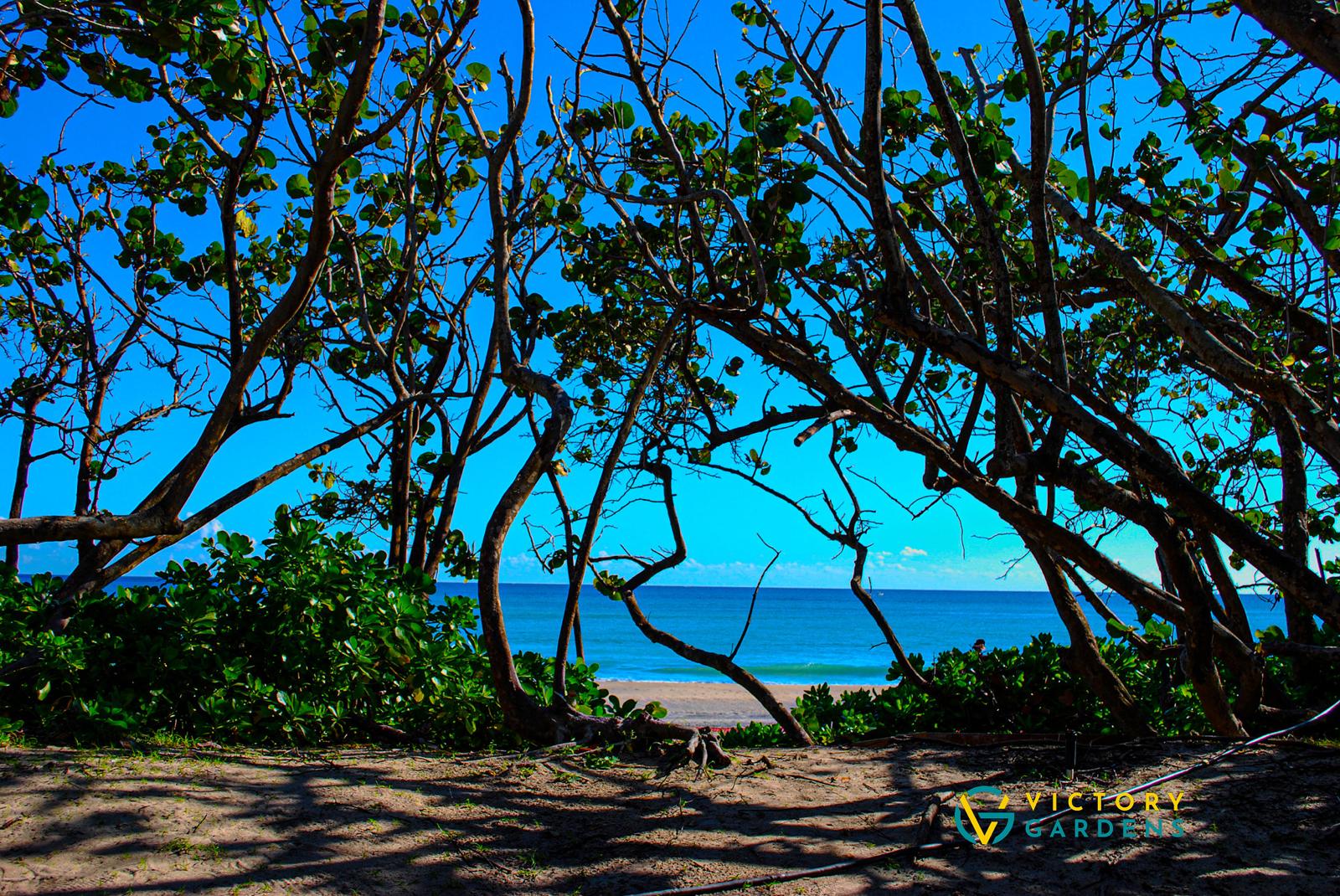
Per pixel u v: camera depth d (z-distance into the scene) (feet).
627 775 16.44
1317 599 13.74
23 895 9.91
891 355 22.58
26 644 17.95
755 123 17.75
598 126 19.43
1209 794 14.89
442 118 21.58
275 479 20.98
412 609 19.97
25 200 16.97
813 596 570.46
